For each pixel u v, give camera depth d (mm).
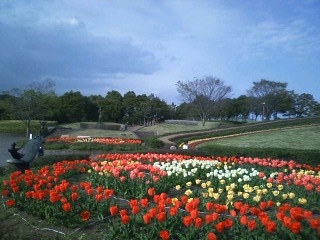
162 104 86938
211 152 21281
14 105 56094
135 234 6512
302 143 30828
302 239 5953
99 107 84000
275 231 6066
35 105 56000
